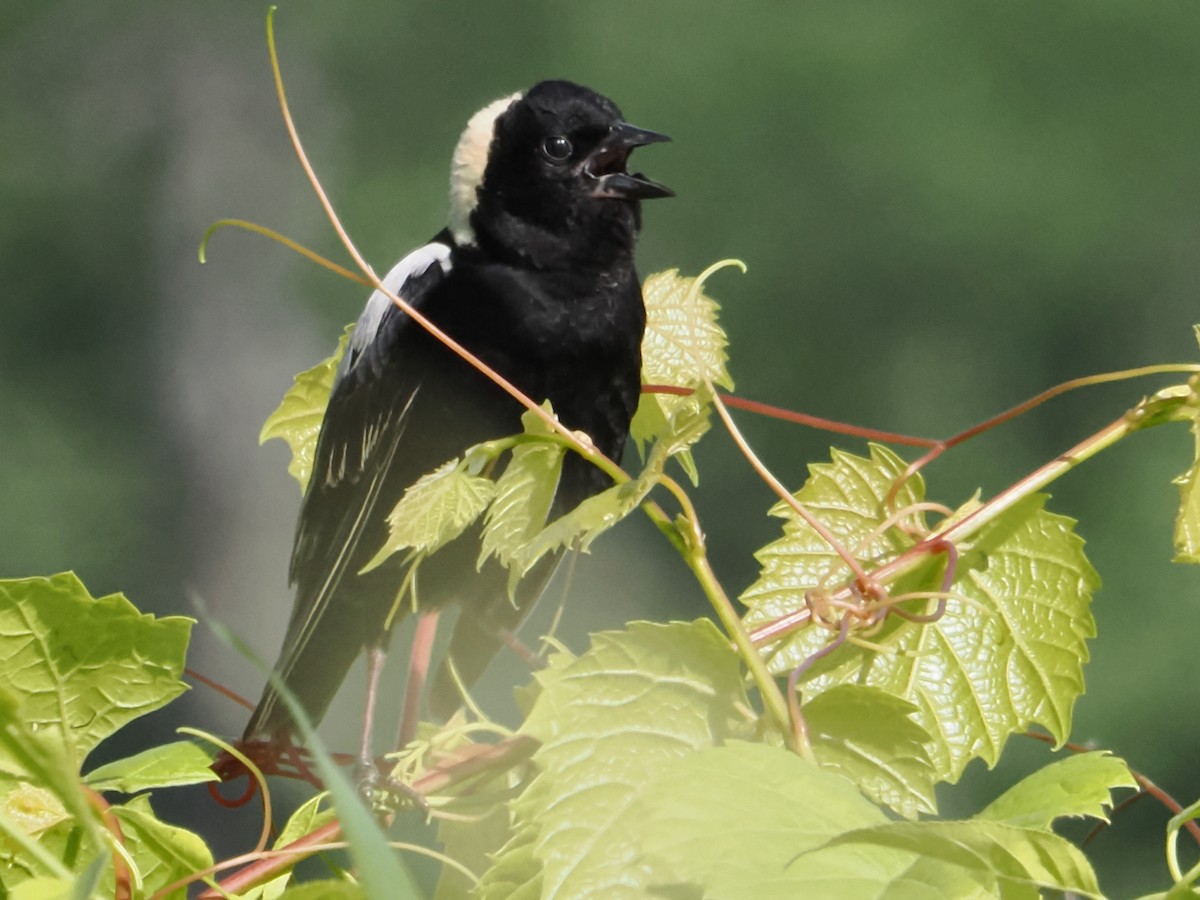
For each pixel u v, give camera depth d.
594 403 4.54
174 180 24.62
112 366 24.08
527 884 2.23
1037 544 2.73
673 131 23.53
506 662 4.60
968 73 23.19
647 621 2.24
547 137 4.46
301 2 24.83
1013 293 22.77
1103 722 19.20
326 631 4.53
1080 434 22.41
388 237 24.11
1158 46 22.91
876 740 2.29
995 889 1.83
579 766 2.19
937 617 2.52
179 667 2.31
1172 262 22.80
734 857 1.81
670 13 23.92
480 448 2.44
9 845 2.17
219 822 17.88
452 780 2.51
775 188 23.25
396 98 24.89
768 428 22.28
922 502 2.76
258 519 23.66
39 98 24.88
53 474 23.25
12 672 2.27
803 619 2.62
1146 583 20.14
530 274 4.47
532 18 24.22
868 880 1.81
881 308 22.84
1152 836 17.00
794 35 23.52
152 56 24.91
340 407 4.54
